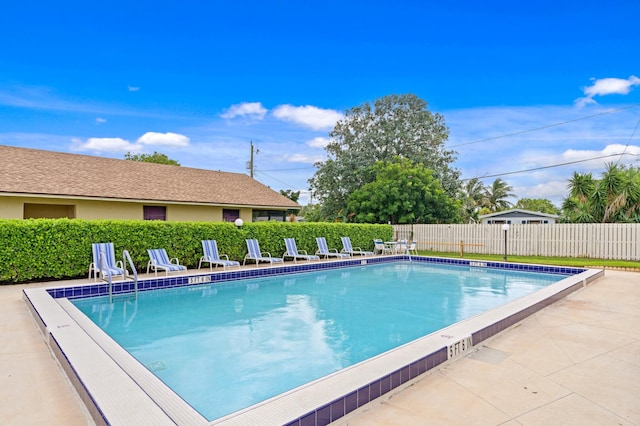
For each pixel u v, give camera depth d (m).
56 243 9.77
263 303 8.27
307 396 3.10
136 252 11.20
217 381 4.18
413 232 21.42
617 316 6.47
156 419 2.64
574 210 20.44
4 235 9.10
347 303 8.30
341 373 3.55
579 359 4.45
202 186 18.50
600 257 15.66
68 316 5.48
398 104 30.27
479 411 3.22
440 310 7.67
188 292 9.52
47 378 3.85
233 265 12.61
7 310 6.71
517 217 31.66
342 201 29.23
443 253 19.72
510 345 4.98
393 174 23.14
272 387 4.04
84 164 16.08
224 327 6.37
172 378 4.26
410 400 3.45
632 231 14.88
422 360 3.94
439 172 28.55
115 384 3.20
